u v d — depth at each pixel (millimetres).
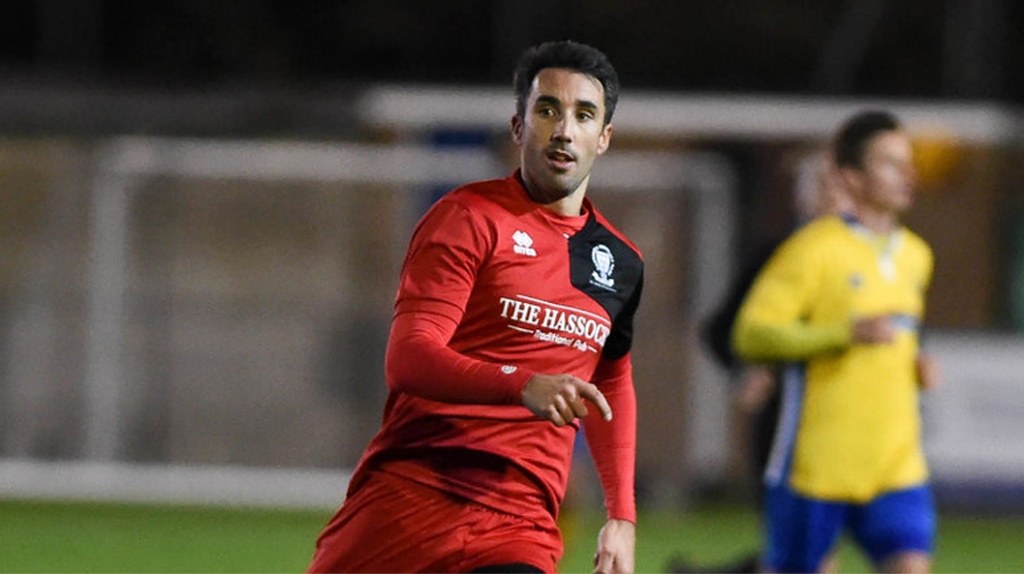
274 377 49438
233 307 49531
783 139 52781
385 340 49594
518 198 15047
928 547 22578
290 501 48000
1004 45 71375
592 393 13383
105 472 48438
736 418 49000
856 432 22609
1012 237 51406
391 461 15016
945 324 51438
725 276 49750
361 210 49875
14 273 49375
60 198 49750
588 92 15070
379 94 53000
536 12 71750
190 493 48281
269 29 72562
